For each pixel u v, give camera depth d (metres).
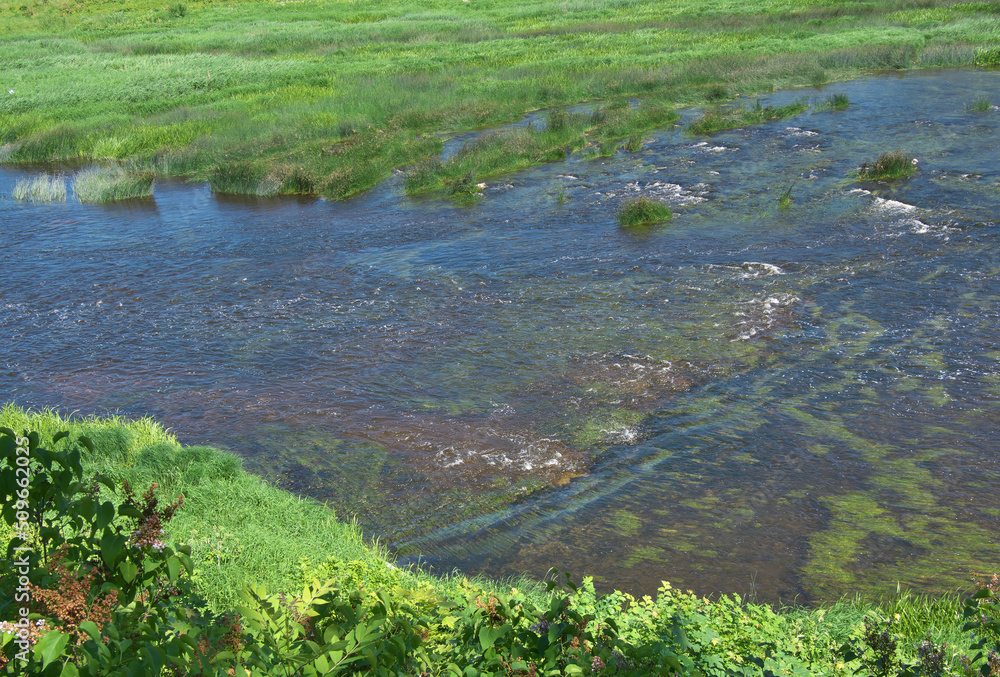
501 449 9.40
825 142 23.33
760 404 10.19
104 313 14.84
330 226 19.70
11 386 11.88
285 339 13.16
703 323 12.70
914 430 9.42
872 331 12.09
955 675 4.48
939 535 7.46
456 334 12.91
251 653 3.32
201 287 15.96
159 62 46.97
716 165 22.11
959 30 38.66
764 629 5.07
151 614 3.47
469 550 7.48
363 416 10.39
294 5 75.88
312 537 7.40
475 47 46.38
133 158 27.69
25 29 68.06
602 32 49.22
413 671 3.63
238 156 26.25
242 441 9.88
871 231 16.31
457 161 23.52
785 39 40.69
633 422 9.91
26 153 29.52
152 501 3.62
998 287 13.29
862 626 5.14
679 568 7.06
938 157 20.78
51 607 3.15
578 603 5.22
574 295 14.24
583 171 22.88
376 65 42.03
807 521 7.77
